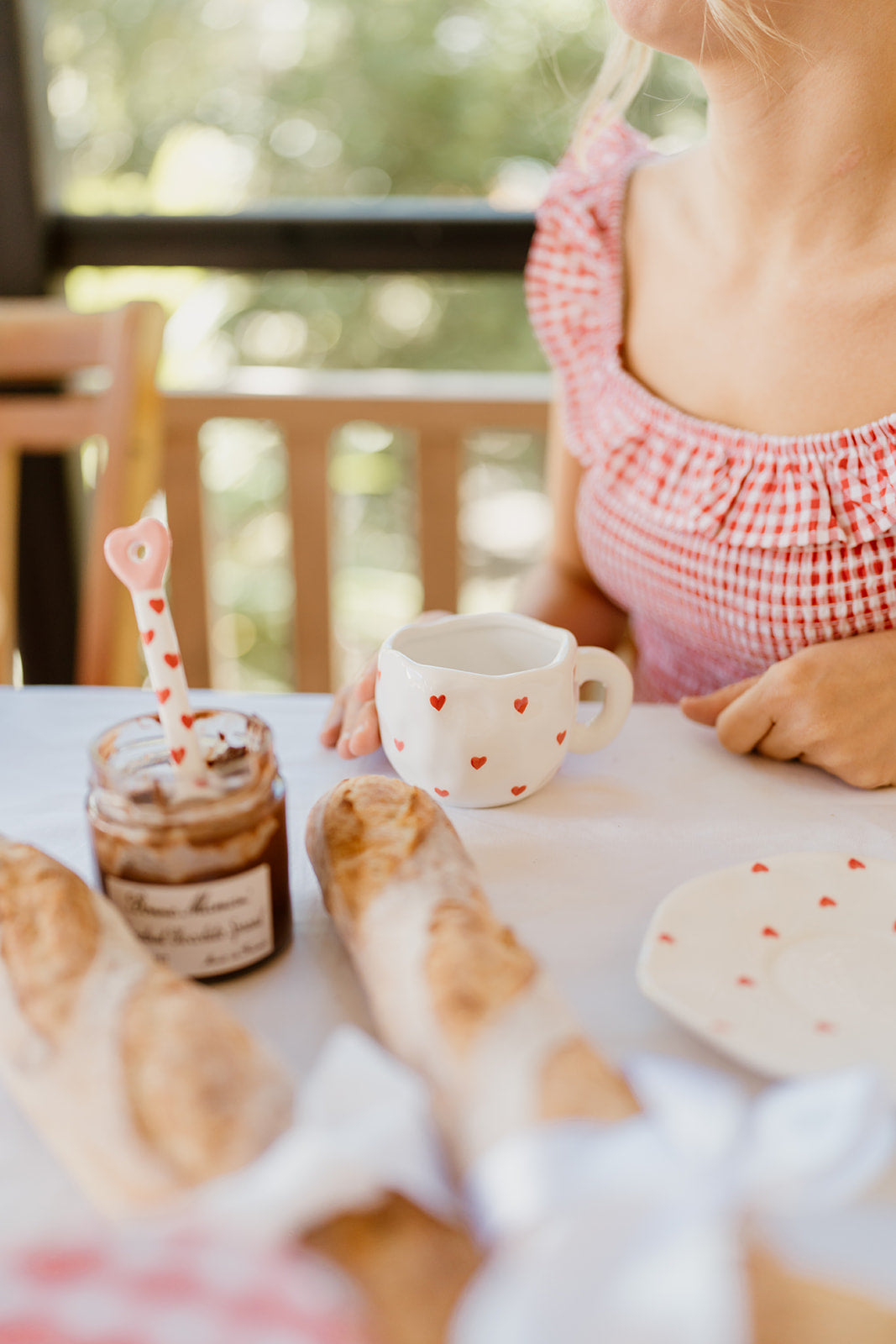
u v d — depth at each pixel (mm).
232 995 576
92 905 560
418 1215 441
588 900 635
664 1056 547
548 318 1004
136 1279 417
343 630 3129
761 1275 432
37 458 1548
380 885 573
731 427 890
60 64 2764
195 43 2863
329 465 1531
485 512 3402
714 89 810
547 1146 437
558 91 1370
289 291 3109
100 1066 493
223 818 563
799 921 603
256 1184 433
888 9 759
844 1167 424
